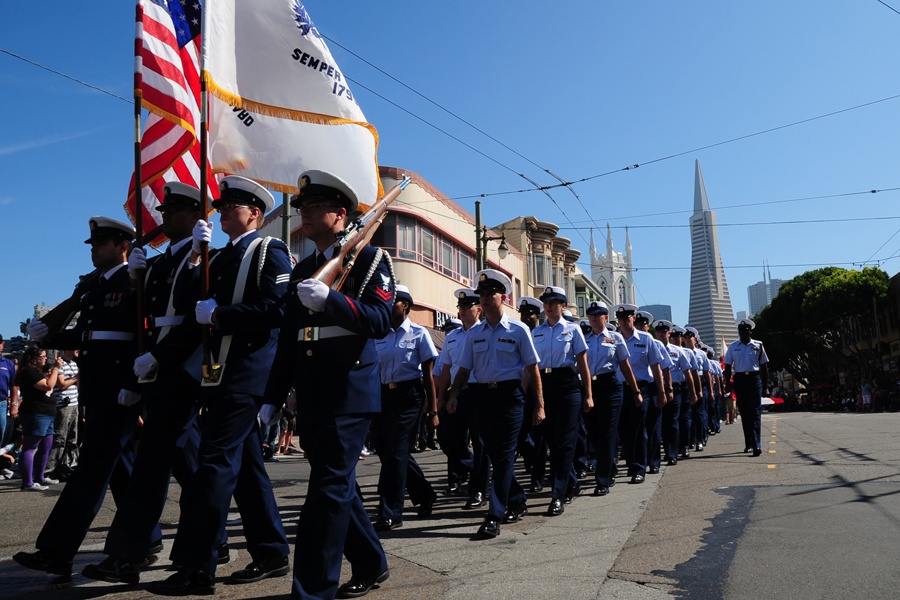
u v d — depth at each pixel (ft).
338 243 11.95
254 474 14.02
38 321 16.42
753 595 12.39
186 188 16.06
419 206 94.63
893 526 17.43
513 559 15.37
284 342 12.78
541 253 141.18
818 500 21.33
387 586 13.33
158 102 17.65
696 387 40.29
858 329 185.68
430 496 21.90
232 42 19.33
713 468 32.01
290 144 20.77
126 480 15.52
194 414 14.30
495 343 19.16
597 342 26.40
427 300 94.38
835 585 12.86
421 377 21.52
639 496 24.47
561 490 21.70
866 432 48.60
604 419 25.91
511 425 19.02
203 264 13.94
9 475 35.60
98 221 16.42
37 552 13.92
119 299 15.35
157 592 12.48
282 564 14.01
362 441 12.19
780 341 194.49
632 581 13.34
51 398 31.01
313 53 20.51
